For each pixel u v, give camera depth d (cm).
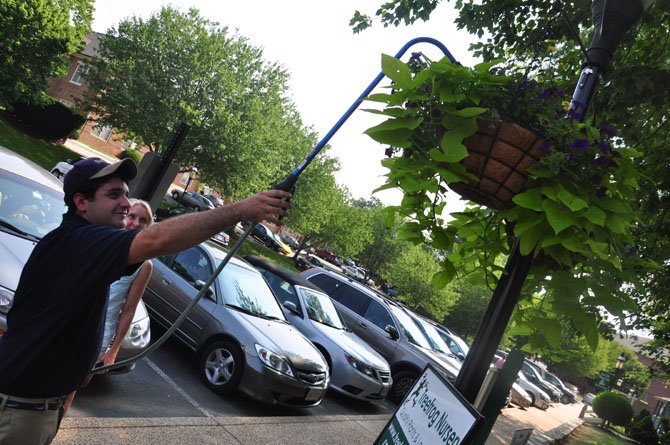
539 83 209
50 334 187
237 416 620
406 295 4044
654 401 5166
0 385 189
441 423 220
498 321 215
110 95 3362
